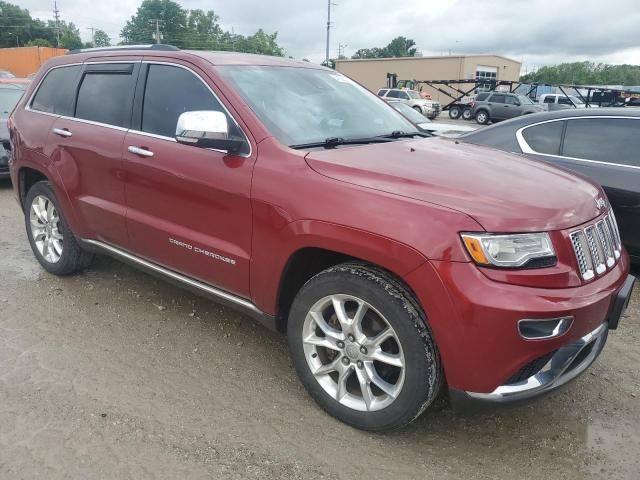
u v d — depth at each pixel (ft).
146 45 13.20
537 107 95.86
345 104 12.44
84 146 13.17
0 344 11.93
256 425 9.57
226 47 292.61
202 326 13.08
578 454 9.15
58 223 15.19
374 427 9.12
